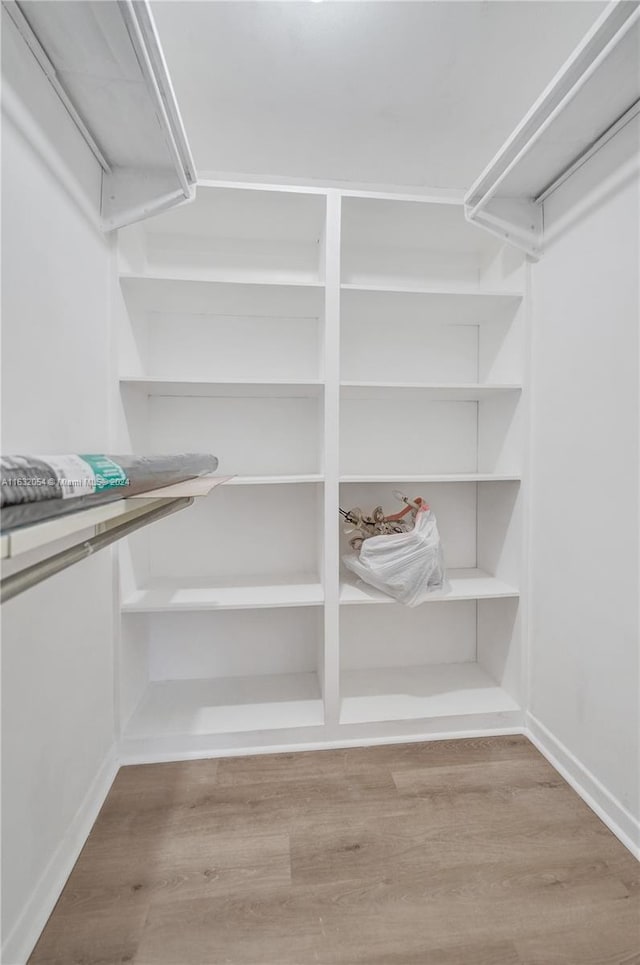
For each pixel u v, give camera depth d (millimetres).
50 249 1083
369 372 2014
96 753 1346
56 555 676
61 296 1140
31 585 574
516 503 1748
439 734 1679
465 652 2098
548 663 1579
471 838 1226
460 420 2074
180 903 1041
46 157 1062
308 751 1603
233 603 1588
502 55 1376
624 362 1233
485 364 2004
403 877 1108
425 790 1407
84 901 1044
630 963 926
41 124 1040
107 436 1445
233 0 1195
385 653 2064
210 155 1789
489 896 1062
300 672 2006
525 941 965
